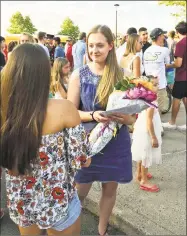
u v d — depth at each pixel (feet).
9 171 5.07
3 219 9.82
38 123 4.71
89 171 7.56
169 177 11.91
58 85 12.35
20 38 11.84
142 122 10.36
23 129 4.69
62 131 5.08
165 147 14.84
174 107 17.31
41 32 12.35
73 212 5.49
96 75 7.27
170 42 23.26
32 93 4.68
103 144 7.03
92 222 9.65
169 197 10.48
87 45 7.23
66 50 16.52
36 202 5.10
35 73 4.68
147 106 6.62
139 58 11.90
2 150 4.84
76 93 7.39
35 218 5.18
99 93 7.14
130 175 7.79
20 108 4.68
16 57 4.73
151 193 10.68
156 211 9.68
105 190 8.15
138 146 10.50
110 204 8.30
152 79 7.01
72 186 5.48
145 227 8.89
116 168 7.52
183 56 16.42
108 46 7.10
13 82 4.69
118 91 6.82
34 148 4.77
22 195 5.10
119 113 6.49
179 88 16.87
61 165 5.12
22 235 5.52
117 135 7.36
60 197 5.18
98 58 7.07
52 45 13.35
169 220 9.25
